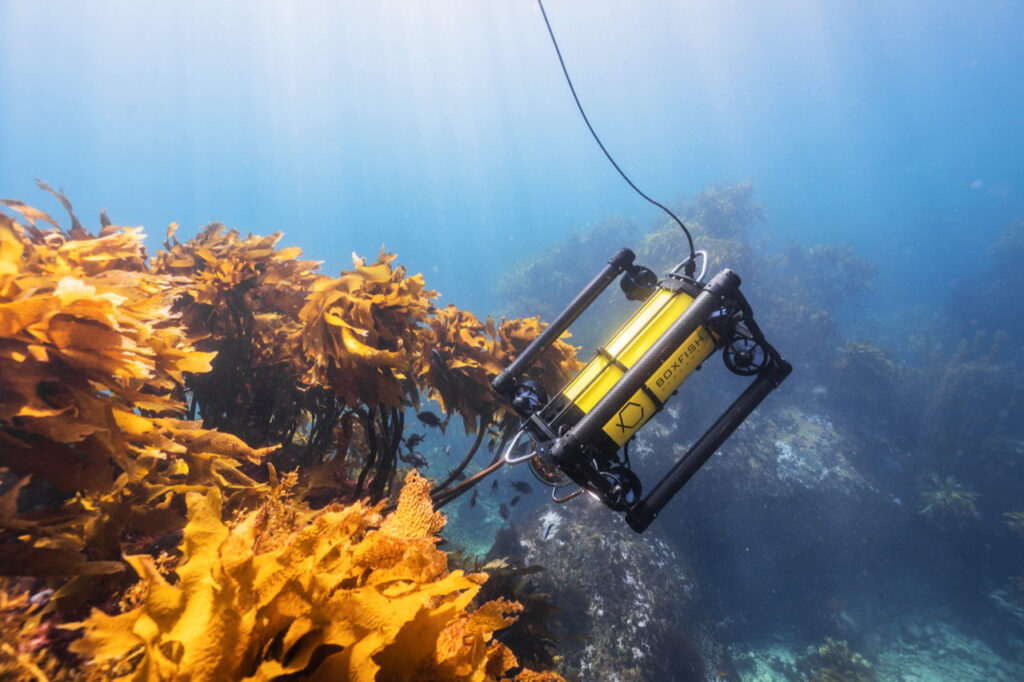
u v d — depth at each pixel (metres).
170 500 1.61
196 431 1.50
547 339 2.68
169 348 1.49
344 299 2.71
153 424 1.42
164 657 0.66
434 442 23.28
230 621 0.67
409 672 0.79
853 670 13.57
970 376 21.69
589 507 13.92
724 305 2.08
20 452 1.04
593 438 1.99
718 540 16.44
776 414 20.42
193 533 0.77
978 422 20.38
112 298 1.19
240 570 0.72
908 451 20.86
